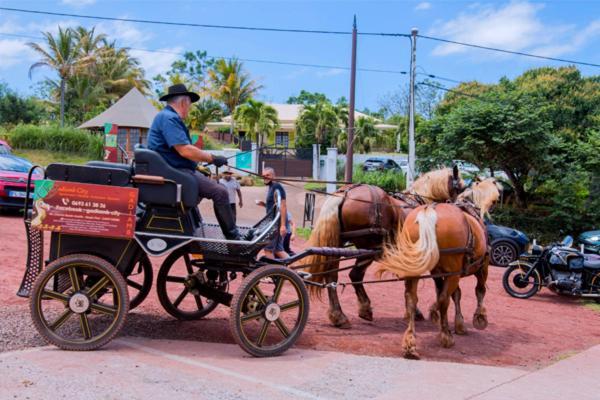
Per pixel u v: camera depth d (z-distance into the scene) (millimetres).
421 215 6766
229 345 6508
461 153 22000
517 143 20859
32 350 5727
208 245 6375
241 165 29547
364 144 44500
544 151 21234
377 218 7559
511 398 5367
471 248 7043
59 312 7070
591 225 21375
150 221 6035
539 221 22016
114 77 51250
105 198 5820
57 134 32969
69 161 31344
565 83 27000
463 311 9773
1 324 6512
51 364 5285
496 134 20656
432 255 6488
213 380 5195
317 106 43344
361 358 6305
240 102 52375
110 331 5859
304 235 17500
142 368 5352
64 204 5781
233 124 51375
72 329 6484
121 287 5840
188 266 7363
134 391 4754
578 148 21281
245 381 5254
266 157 30203
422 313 9102
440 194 8422
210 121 54594
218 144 44156
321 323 7949
